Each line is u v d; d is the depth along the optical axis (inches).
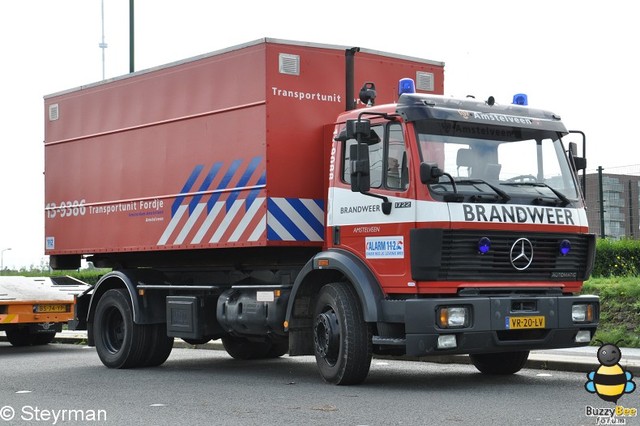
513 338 420.2
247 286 496.4
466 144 422.6
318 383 458.6
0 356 667.4
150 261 591.5
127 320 555.8
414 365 543.8
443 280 406.3
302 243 473.7
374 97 471.5
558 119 450.3
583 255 439.5
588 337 437.1
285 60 475.2
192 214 515.8
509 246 417.4
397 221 416.5
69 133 613.9
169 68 537.6
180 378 498.0
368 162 417.1
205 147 509.0
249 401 398.0
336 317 438.0
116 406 391.9
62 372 539.5
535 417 340.2
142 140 554.6
